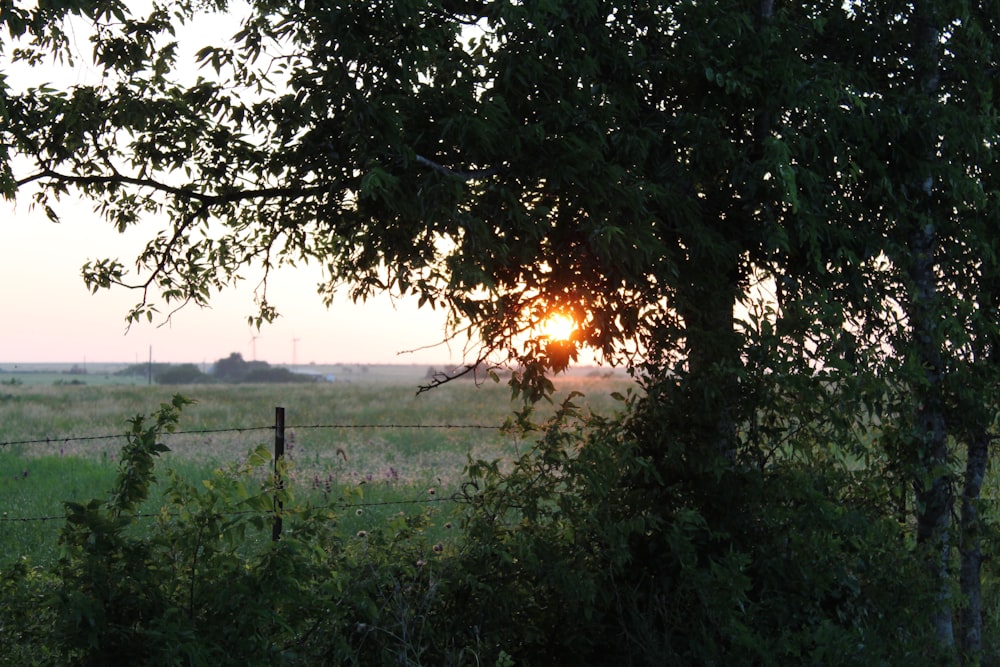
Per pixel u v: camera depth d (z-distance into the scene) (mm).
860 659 5512
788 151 6113
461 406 38000
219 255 7195
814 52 7316
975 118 6879
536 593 6023
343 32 5418
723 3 6484
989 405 7012
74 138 6285
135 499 4660
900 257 6828
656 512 6305
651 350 6320
